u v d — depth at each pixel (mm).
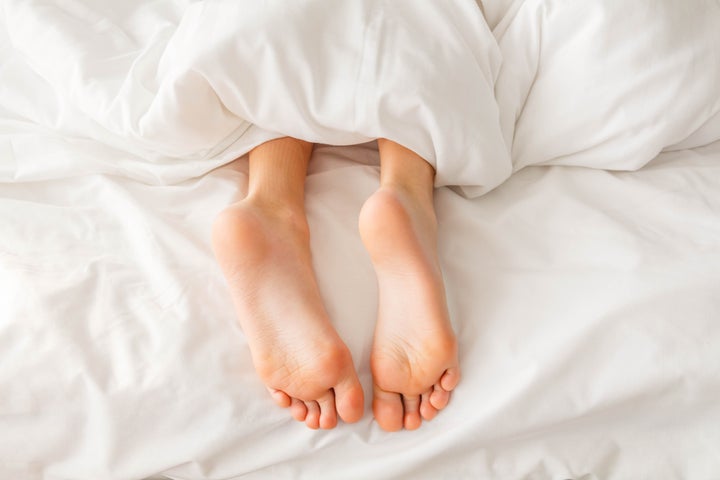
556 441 776
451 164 863
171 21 989
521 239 852
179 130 869
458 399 774
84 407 749
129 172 908
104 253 837
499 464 779
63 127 921
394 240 768
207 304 803
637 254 810
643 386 749
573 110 885
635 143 879
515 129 919
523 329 787
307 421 765
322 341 749
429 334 753
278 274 777
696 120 884
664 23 856
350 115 839
